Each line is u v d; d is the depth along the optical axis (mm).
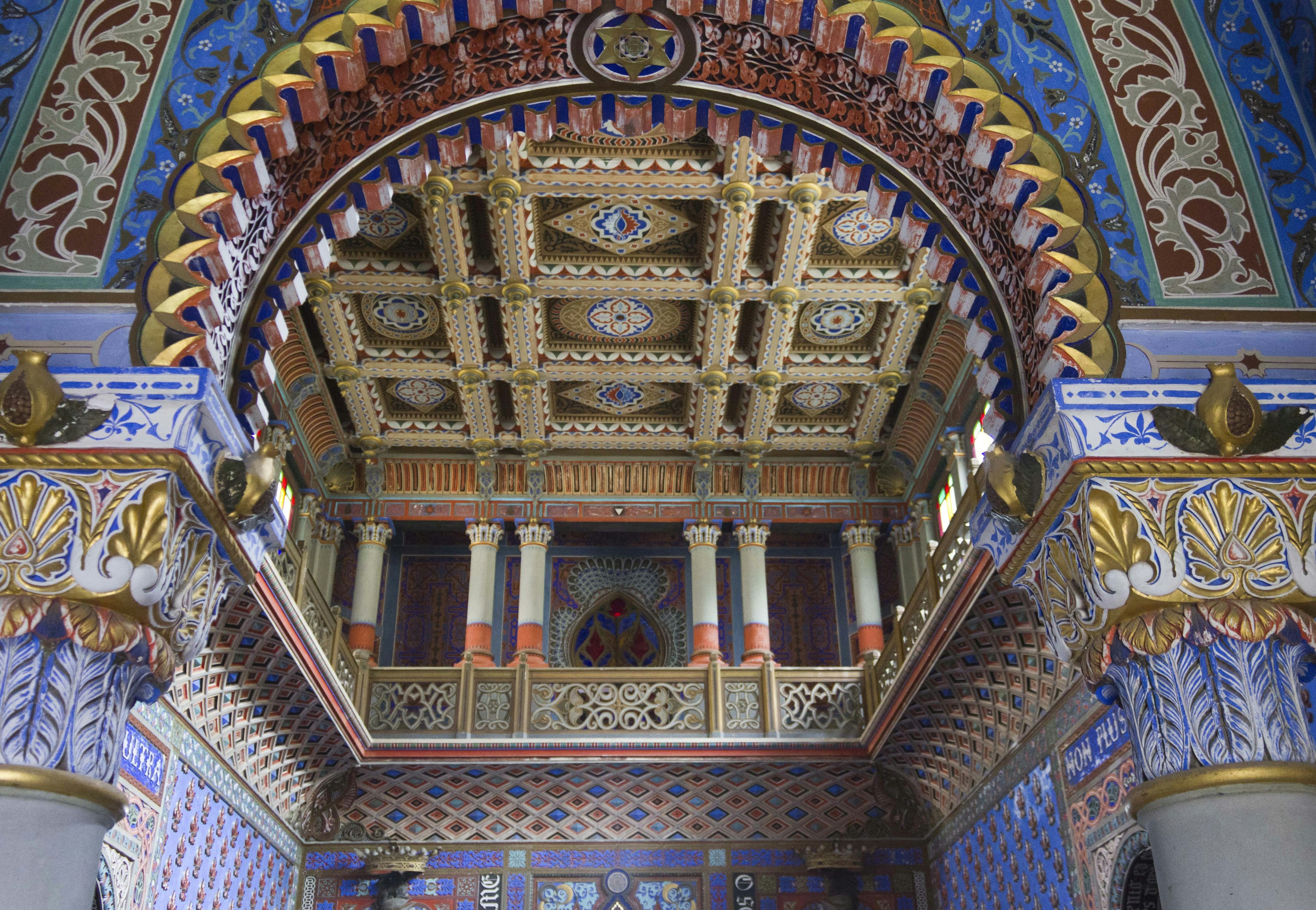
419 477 14805
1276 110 5457
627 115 6199
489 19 5508
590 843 13414
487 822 13398
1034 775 10125
